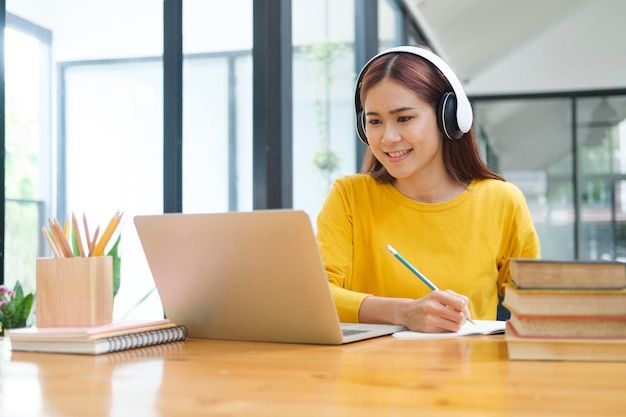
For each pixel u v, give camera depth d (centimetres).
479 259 156
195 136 244
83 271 112
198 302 122
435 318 125
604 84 705
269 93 241
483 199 160
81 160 247
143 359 100
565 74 713
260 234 111
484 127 728
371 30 388
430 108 150
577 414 63
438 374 84
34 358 103
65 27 247
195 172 244
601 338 93
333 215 165
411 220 159
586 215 696
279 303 113
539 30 688
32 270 243
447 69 151
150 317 240
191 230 117
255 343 117
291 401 70
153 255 123
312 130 288
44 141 246
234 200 240
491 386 76
